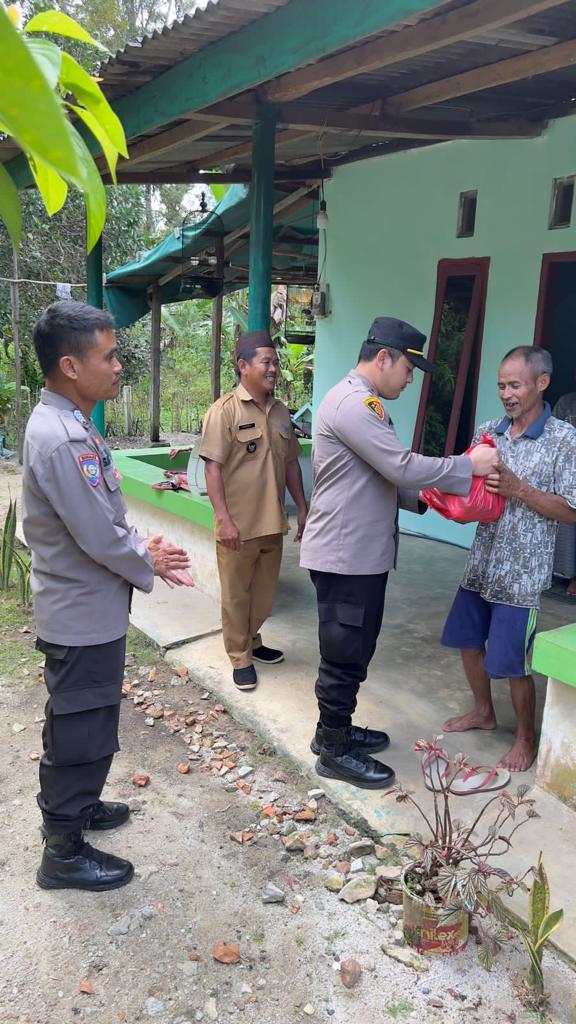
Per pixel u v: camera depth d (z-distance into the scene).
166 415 15.15
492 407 5.48
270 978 2.11
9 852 2.61
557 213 4.91
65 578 2.20
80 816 2.36
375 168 6.13
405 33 3.09
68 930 2.27
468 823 2.61
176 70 3.84
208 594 4.77
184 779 3.04
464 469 2.64
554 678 2.62
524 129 4.86
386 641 4.14
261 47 3.23
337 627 2.73
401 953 2.17
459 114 4.86
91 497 2.11
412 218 5.88
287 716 3.35
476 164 5.34
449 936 2.13
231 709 3.47
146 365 15.55
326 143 5.80
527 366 2.71
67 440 2.08
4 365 12.62
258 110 4.23
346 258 6.55
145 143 5.17
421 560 5.62
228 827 2.75
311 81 3.69
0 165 0.69
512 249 5.20
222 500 3.40
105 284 10.34
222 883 2.47
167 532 5.12
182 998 2.04
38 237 12.98
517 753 2.95
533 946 2.00
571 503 2.66
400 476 2.54
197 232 8.19
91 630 2.22
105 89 4.25
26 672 3.97
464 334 5.59
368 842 2.60
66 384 2.15
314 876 2.51
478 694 3.18
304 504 3.74
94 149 4.64
